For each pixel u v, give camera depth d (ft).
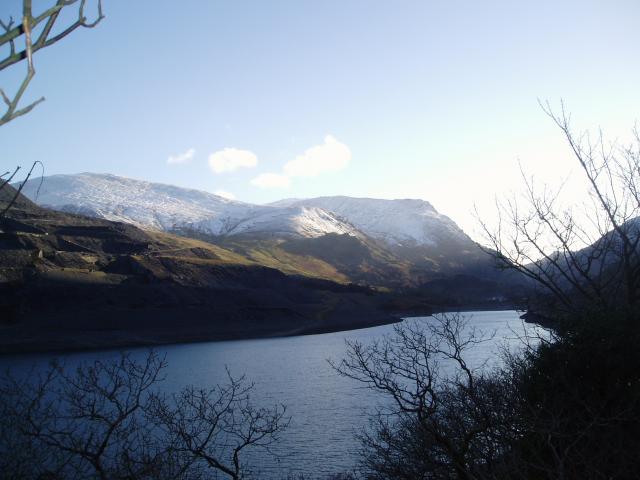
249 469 71.05
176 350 286.25
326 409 116.57
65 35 8.77
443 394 36.76
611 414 27.76
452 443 30.89
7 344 270.87
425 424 30.14
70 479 30.25
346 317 467.11
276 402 126.82
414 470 33.45
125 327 334.85
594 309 32.99
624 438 26.81
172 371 191.31
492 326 244.01
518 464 25.32
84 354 253.44
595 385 31.09
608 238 32.68
